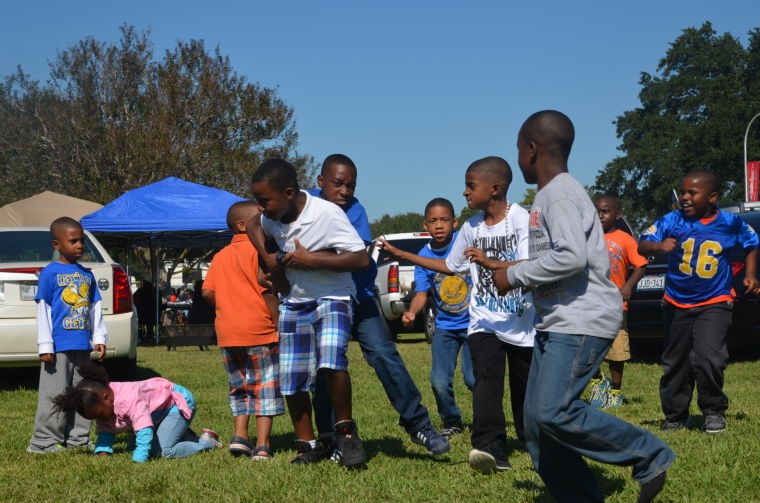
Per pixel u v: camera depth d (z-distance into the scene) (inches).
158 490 158.4
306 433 181.3
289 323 174.1
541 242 128.1
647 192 2391.7
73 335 208.1
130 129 1299.2
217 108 1315.2
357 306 181.6
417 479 162.1
